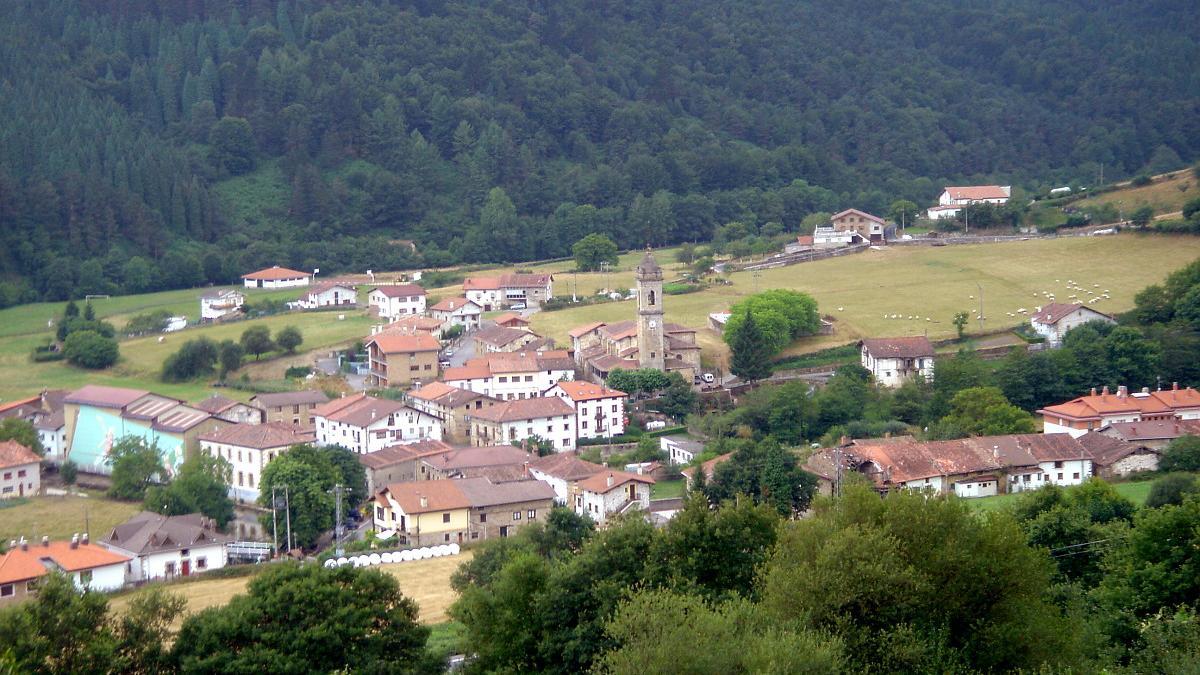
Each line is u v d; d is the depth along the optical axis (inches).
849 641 4943.4
